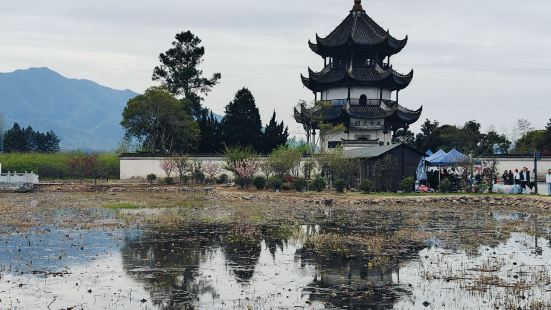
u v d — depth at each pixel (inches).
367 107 3614.7
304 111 3503.9
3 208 1824.6
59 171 3383.4
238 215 1662.2
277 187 2511.1
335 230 1337.4
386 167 2373.3
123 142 3823.8
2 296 731.4
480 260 961.5
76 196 2425.0
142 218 1557.6
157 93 3508.9
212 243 1135.6
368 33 3703.3
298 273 867.4
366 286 786.2
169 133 3592.5
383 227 1393.9
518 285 784.3
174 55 4571.9
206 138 3745.1
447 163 2341.3
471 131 3912.4
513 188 2224.4
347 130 3548.2
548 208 1838.1
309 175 2704.2
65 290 762.2
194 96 4525.1
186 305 695.1
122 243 1128.8
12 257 978.1
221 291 761.0
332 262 947.3
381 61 3831.2
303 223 1473.9
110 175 3400.6
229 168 2822.3
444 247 1093.1
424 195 2183.8
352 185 2581.2
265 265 924.6
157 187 2800.2
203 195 2476.6
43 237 1198.9
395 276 845.2
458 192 2299.5
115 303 703.1
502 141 4028.1
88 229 1326.3
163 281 814.5
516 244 1131.3
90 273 860.0
